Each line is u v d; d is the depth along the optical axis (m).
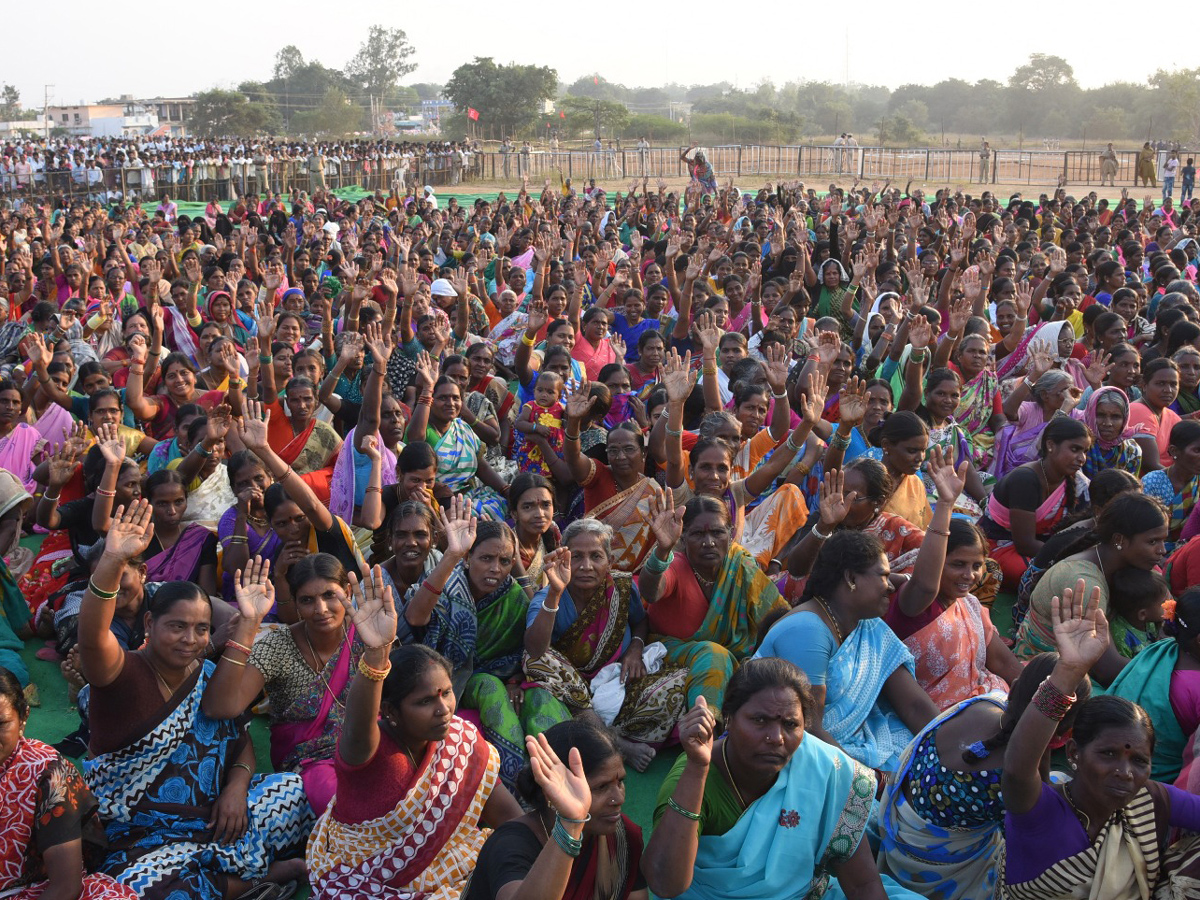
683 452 5.95
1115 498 4.52
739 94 133.12
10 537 5.92
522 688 4.48
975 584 4.50
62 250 12.68
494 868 2.88
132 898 3.28
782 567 5.64
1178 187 38.78
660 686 4.49
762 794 3.20
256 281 13.74
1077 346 8.88
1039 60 103.06
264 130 87.06
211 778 3.76
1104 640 2.93
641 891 3.11
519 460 6.95
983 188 39.81
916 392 6.89
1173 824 3.21
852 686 4.06
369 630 3.11
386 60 113.69
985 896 3.47
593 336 9.12
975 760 3.29
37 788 3.13
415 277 8.73
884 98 159.38
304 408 6.77
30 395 7.57
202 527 5.50
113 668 3.54
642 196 25.22
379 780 3.27
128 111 100.44
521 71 76.19
